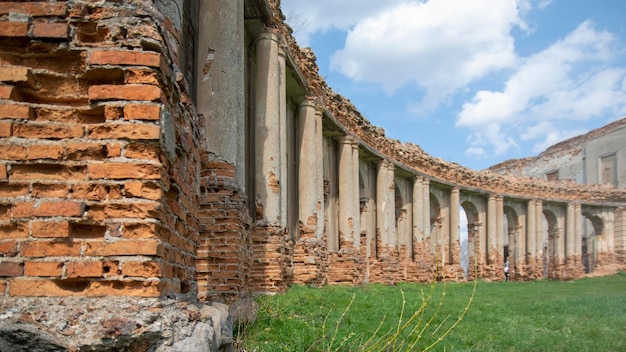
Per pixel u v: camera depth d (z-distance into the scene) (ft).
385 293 53.93
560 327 35.53
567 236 131.54
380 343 21.59
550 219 135.64
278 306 30.17
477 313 40.78
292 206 59.00
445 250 106.93
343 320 28.81
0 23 11.37
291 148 59.31
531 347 27.71
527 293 71.72
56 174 11.24
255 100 45.96
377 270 79.92
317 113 61.16
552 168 165.48
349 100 71.77
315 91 60.95
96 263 10.78
